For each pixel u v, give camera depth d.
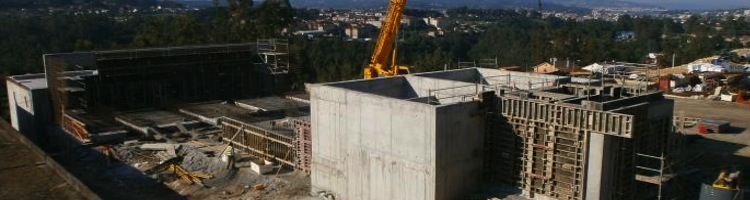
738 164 24.11
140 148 29.81
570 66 56.38
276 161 26.78
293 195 23.39
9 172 18.56
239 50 41.62
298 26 141.50
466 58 102.19
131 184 25.50
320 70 64.88
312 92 22.95
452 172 19.44
